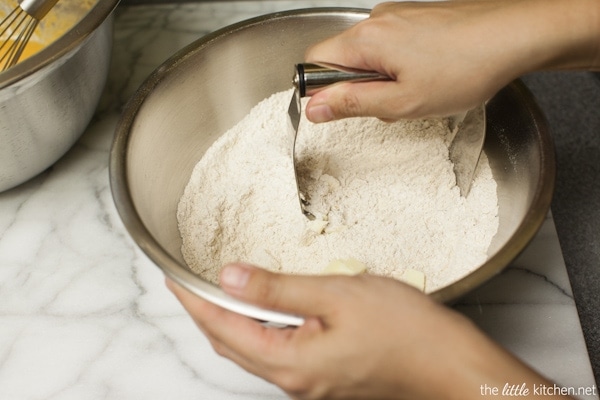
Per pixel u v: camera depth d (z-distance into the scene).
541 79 0.93
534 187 0.51
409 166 0.61
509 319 0.55
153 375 0.52
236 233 0.59
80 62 0.56
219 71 0.62
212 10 0.77
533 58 0.50
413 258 0.56
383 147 0.62
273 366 0.43
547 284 0.57
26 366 0.53
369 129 0.63
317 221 0.57
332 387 0.42
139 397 0.51
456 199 0.60
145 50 0.73
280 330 0.43
